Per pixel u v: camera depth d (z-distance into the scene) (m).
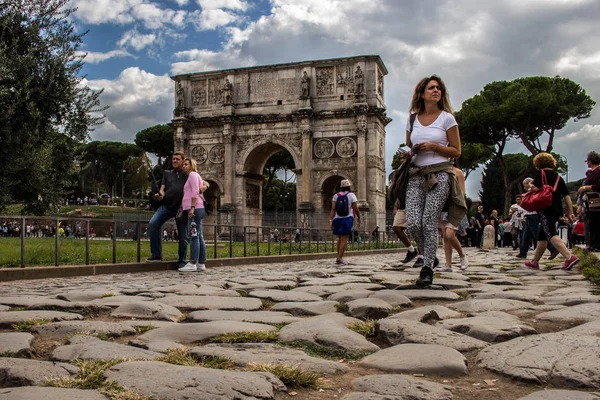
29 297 8.45
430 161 9.56
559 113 63.19
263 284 11.06
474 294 8.77
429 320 6.25
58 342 5.15
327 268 17.75
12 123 20.75
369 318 6.75
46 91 20.91
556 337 4.84
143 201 131.62
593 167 18.50
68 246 15.60
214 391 3.47
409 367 4.23
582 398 3.38
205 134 66.81
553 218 14.48
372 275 13.66
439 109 9.93
